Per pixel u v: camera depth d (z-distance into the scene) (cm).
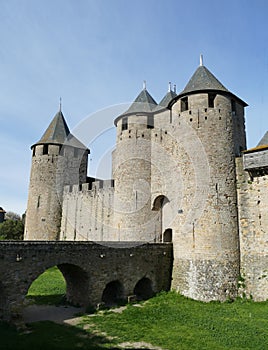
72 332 1137
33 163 3278
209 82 1967
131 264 1666
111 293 1692
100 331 1154
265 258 1677
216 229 1742
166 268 1878
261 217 1733
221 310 1466
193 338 1088
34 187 3200
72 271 1530
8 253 1183
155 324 1243
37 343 1011
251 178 1808
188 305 1562
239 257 1758
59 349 968
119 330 1167
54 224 3111
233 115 1970
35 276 1252
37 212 3123
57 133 3347
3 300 1200
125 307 1510
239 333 1135
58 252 1343
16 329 1148
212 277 1677
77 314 1373
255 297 1652
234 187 1841
